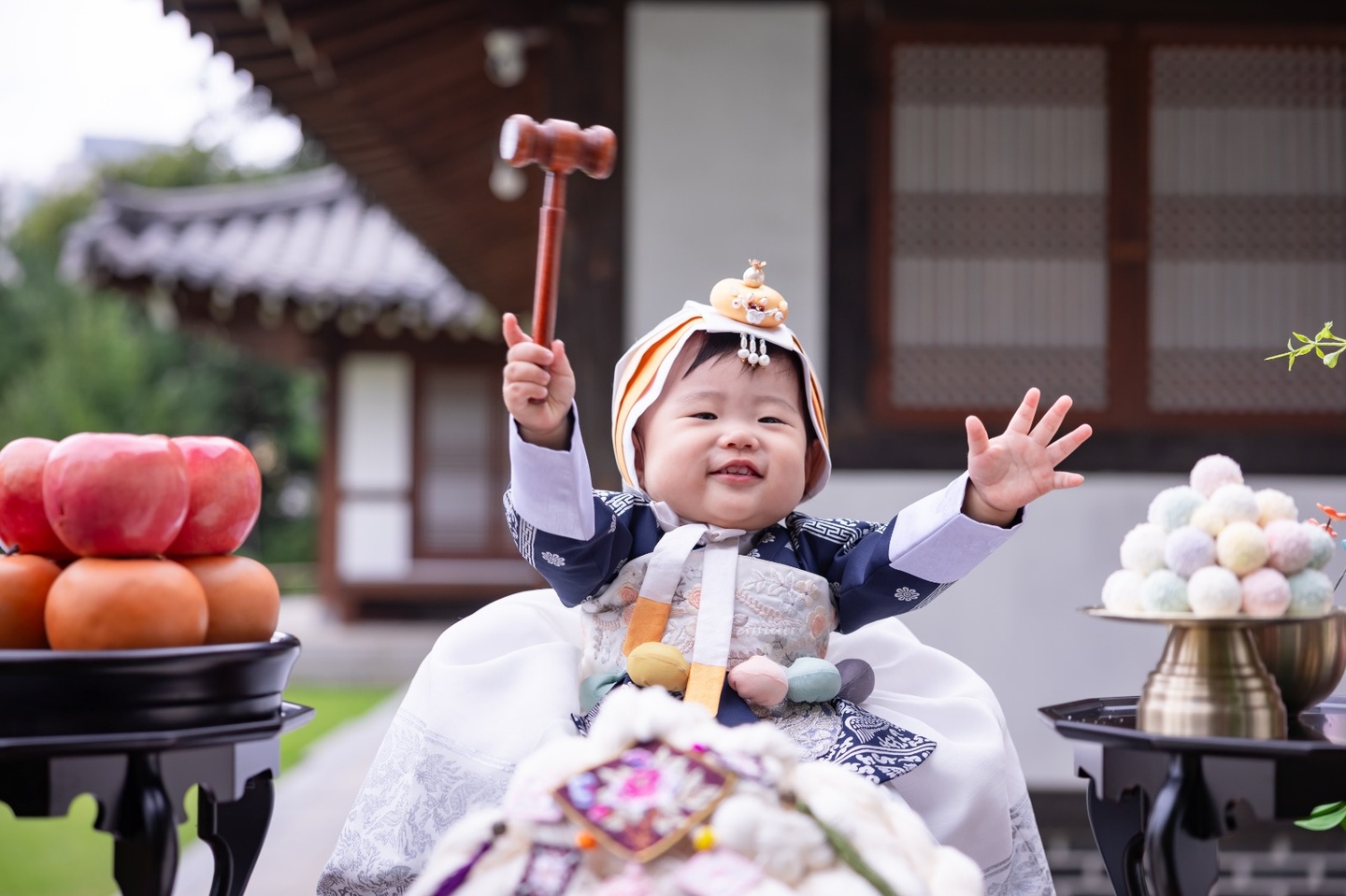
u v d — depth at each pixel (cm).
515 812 114
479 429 1352
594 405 412
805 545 172
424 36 435
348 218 1374
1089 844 402
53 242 2288
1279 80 407
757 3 414
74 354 2030
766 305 167
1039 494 151
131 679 125
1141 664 409
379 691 1055
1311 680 150
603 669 164
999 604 410
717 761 115
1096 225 409
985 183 412
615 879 107
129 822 126
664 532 169
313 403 2381
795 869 110
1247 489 137
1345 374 407
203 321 1181
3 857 526
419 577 1337
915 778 155
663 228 414
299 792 558
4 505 138
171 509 134
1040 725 407
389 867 160
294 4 388
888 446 409
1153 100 408
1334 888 398
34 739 123
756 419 166
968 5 408
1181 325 409
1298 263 408
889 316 411
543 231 144
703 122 415
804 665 155
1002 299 411
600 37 417
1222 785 130
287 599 1795
